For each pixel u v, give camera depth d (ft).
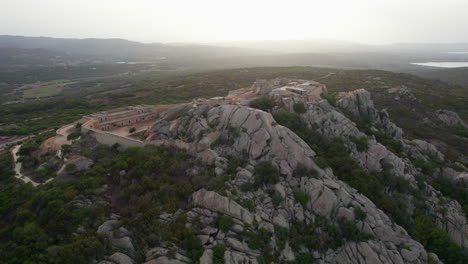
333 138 231.30
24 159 232.94
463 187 225.76
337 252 158.10
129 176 191.62
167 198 174.60
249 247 148.66
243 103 258.98
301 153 196.54
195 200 173.37
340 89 526.98
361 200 178.50
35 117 460.96
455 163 279.49
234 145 212.23
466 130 391.45
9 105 546.26
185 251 143.54
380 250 155.43
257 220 161.99
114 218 160.25
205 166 200.64
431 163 254.06
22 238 137.18
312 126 238.07
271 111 250.37
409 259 154.10
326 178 187.11
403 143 271.69
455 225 185.37
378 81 630.74
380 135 271.69
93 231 146.92
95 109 496.23
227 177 184.44
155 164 201.46
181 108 269.23
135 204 170.71
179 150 219.20
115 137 243.60
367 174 205.77
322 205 172.96
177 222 157.48
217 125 231.30
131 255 139.13
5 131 350.64
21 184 197.16
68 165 202.59
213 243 148.05
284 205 173.88
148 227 154.20
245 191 176.76
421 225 181.16
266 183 184.03
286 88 298.97
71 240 139.64
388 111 429.79
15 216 159.63
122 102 536.42
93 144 245.86
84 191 172.76
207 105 256.11
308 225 166.61
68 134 272.92
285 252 152.87
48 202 155.84
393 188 202.90
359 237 159.94
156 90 639.76
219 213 164.35
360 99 304.50
